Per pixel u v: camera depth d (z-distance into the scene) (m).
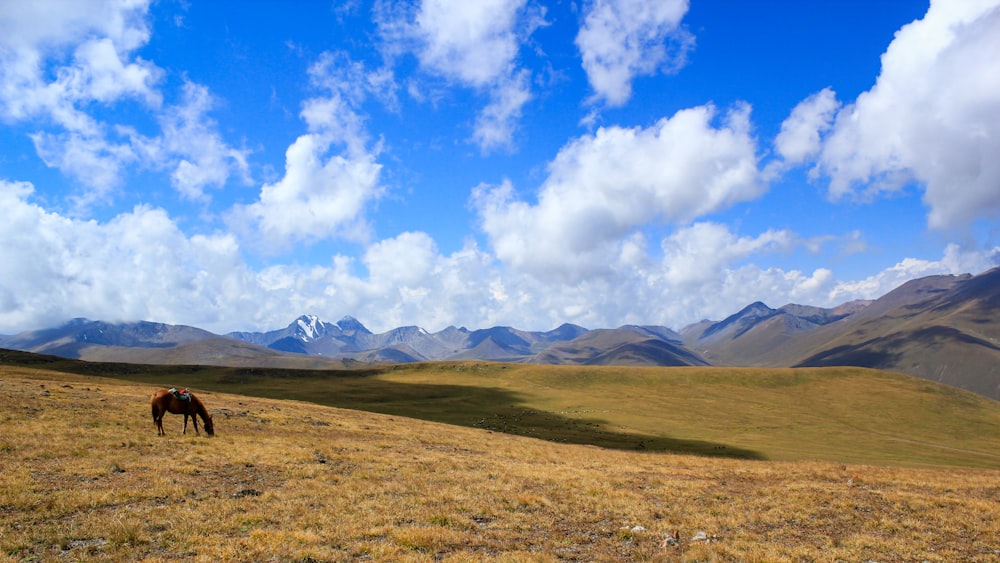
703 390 143.12
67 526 14.35
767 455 64.81
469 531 16.98
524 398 119.94
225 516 16.27
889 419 117.44
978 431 110.44
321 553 13.64
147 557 12.80
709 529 19.27
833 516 22.17
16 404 32.97
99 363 133.00
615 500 22.58
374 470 25.31
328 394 113.62
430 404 104.62
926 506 24.34
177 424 33.50
